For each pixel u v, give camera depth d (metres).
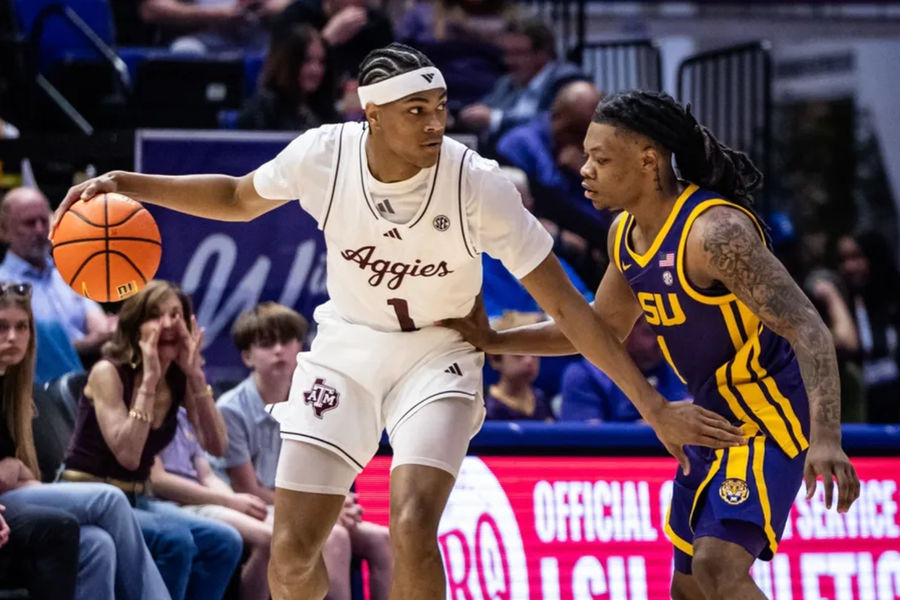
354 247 7.92
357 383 8.10
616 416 13.13
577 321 7.96
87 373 11.27
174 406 10.80
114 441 10.36
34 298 12.59
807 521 11.09
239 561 10.55
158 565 10.17
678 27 23.92
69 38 19.52
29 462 10.28
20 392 10.22
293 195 8.12
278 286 13.32
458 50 18.44
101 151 13.31
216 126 17.86
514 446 10.91
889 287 21.55
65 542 9.60
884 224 25.77
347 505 10.67
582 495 10.95
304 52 15.91
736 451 7.84
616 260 8.34
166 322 10.59
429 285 7.98
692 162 8.02
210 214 8.53
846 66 25.34
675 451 8.11
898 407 20.39
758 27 24.41
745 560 7.61
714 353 7.99
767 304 7.40
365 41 18.16
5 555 9.71
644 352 13.51
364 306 8.14
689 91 20.81
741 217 7.69
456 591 10.68
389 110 7.48
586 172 8.03
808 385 7.20
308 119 16.03
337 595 10.32
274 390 11.27
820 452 7.00
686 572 8.43
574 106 15.95
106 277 8.71
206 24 21.00
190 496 10.77
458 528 10.75
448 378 8.00
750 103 18.70
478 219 7.80
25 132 17.02
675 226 7.81
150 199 8.50
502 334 8.55
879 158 25.61
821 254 26.28
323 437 7.98
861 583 11.12
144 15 21.05
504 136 16.67
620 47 19.91
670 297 7.94
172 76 17.83
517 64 18.28
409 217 7.75
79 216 8.70
